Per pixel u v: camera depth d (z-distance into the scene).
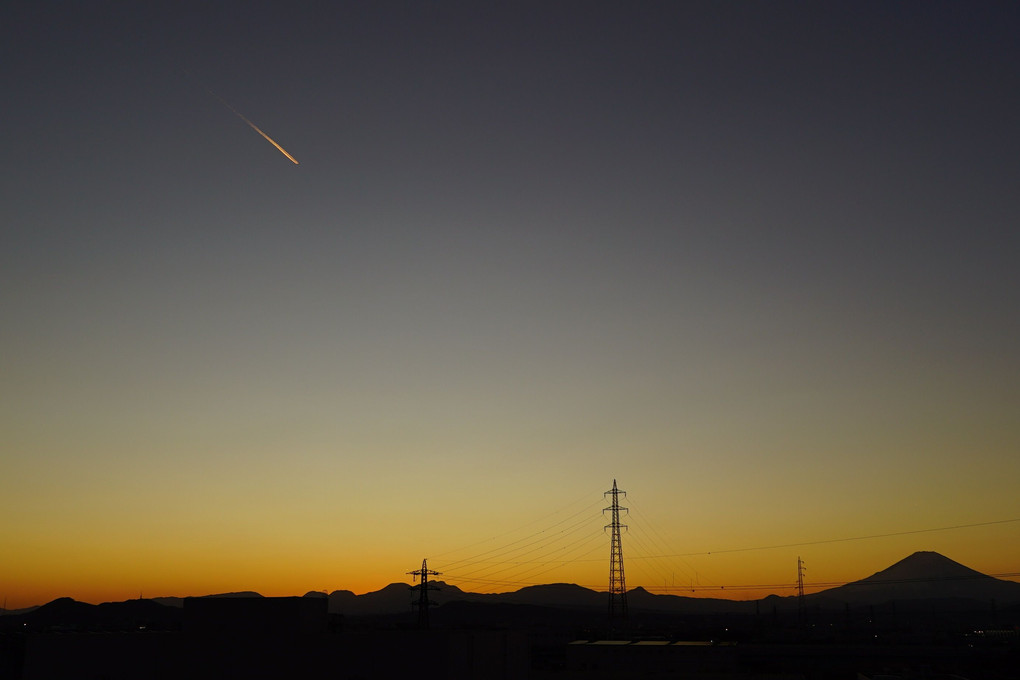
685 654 125.50
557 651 166.25
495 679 74.00
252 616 66.44
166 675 66.50
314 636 65.12
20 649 88.50
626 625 173.88
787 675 113.69
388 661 63.69
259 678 65.00
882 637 191.00
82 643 68.25
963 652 140.25
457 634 65.62
